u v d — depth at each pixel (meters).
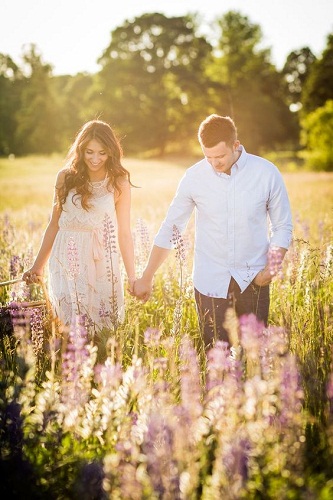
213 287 3.95
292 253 5.12
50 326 4.34
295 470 2.52
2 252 6.52
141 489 2.27
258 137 65.88
